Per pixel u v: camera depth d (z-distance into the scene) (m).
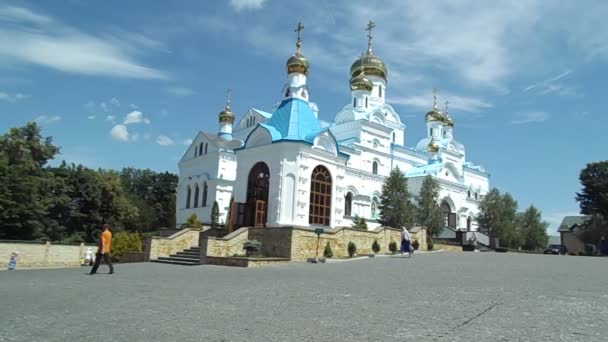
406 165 63.34
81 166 61.88
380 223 50.09
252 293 12.62
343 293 12.34
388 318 8.94
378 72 62.97
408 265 21.31
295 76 39.75
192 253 29.02
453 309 9.75
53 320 9.16
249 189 34.97
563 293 11.89
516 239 61.03
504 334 7.58
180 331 8.09
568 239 75.94
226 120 61.91
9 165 48.03
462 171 76.19
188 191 57.94
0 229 45.09
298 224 32.28
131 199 71.81
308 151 33.53
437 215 50.50
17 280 17.36
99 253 19.94
